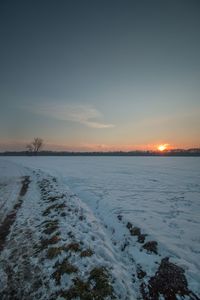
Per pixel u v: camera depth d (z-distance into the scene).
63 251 5.09
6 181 17.77
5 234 6.46
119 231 6.71
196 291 3.74
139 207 9.20
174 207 9.26
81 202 10.10
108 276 4.16
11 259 4.96
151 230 6.39
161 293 3.81
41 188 13.89
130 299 3.68
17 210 8.95
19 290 3.95
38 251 5.25
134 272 4.51
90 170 27.28
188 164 40.72
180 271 4.28
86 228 6.59
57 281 4.08
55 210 8.49
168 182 16.66
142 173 23.64
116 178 19.06
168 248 5.21
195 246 5.37
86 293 3.73
